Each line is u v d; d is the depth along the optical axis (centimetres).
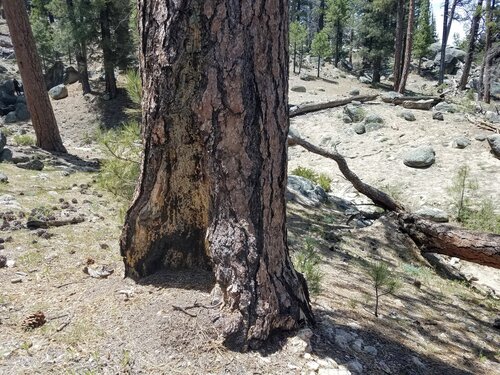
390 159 1355
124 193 594
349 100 1819
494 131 1447
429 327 438
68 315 291
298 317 298
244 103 268
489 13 2481
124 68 2205
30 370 237
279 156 288
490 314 538
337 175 1273
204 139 276
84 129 2055
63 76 2688
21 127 1897
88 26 2142
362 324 376
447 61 4241
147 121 292
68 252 415
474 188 1116
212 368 249
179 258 330
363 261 606
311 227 709
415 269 633
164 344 258
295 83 2900
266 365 259
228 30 262
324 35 3175
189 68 269
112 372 239
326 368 267
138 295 305
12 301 311
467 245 634
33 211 527
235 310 271
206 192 294
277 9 273
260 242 279
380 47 3203
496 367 385
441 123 1554
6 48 3058
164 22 266
